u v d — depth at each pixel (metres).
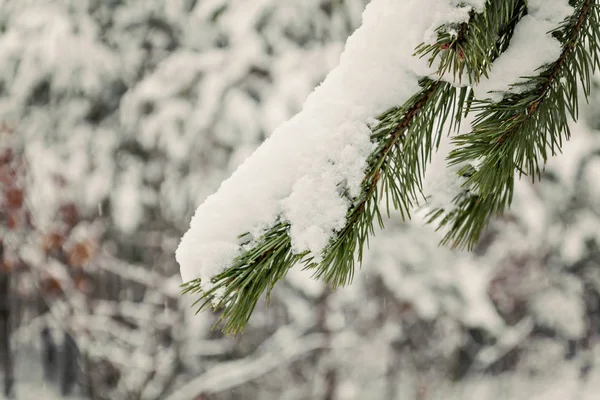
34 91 4.86
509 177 0.72
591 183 3.70
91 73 4.59
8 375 5.29
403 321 4.40
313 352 4.57
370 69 0.68
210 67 4.15
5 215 4.80
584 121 3.46
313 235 0.61
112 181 4.54
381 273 4.02
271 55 4.09
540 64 0.67
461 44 0.60
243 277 0.59
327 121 0.67
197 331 4.24
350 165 0.64
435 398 4.48
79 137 4.67
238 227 0.62
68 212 4.74
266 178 0.64
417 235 4.00
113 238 4.89
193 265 0.61
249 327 4.46
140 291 4.95
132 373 4.39
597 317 4.54
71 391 5.32
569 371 4.59
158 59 4.48
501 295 4.57
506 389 4.57
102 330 4.61
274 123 3.90
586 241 3.98
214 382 4.05
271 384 4.54
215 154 4.15
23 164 4.84
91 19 4.62
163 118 4.18
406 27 0.65
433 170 0.90
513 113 0.69
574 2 0.70
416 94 0.67
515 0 0.67
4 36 4.72
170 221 4.54
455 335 4.50
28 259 4.78
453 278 4.03
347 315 4.32
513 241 4.19
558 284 4.40
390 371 4.41
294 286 3.92
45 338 5.46
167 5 4.47
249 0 4.14
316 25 4.09
